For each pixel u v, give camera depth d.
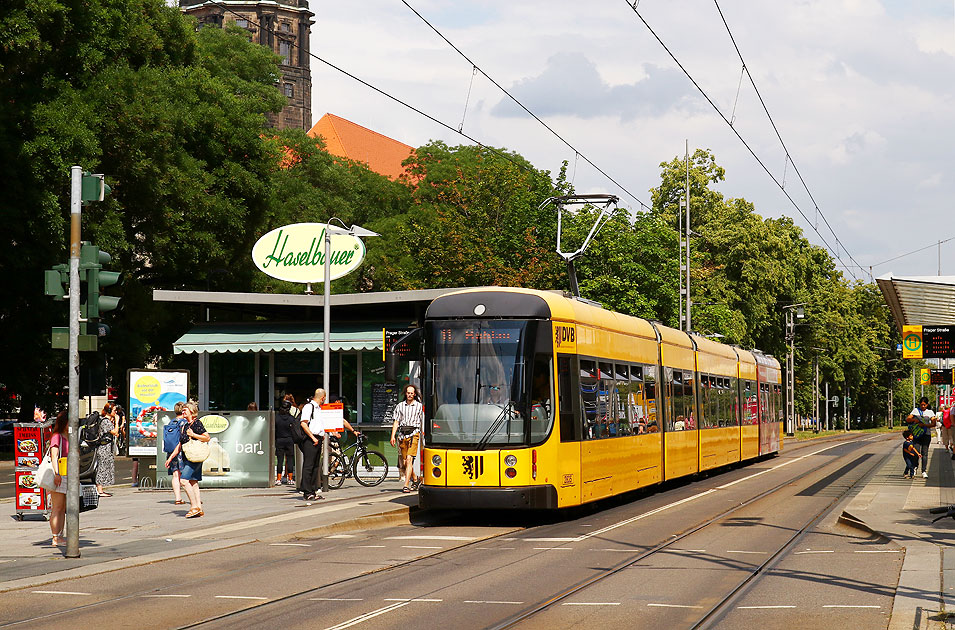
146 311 48.34
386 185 69.50
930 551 14.27
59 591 11.87
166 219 43.84
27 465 19.45
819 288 90.25
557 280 55.56
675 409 26.83
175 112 44.25
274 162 51.03
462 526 18.45
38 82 38.94
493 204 58.03
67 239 37.66
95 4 40.69
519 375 18.36
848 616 10.05
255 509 20.17
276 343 26.86
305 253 29.34
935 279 22.16
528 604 10.81
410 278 60.25
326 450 23.56
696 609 10.51
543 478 18.11
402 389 27.84
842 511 19.80
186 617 10.26
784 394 87.38
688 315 56.91
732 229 76.31
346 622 9.92
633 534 16.95
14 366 42.53
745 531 17.27
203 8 119.81
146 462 26.48
